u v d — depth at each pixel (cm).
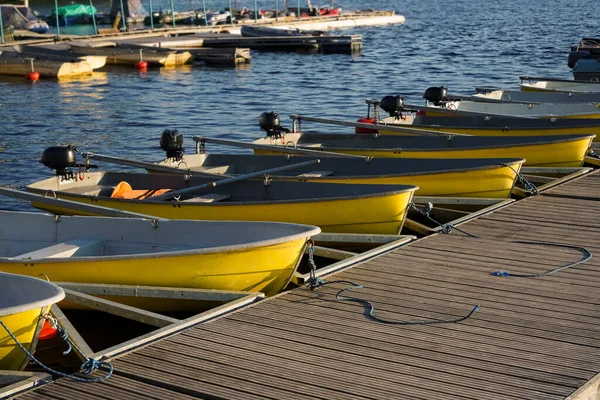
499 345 827
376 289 991
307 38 5166
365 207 1256
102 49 4559
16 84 3825
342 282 1017
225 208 1298
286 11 7444
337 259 1170
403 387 741
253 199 1423
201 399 728
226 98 3388
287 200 1270
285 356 808
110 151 2373
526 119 2008
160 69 4412
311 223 1280
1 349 823
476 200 1424
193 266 998
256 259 1001
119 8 7456
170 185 1489
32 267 1035
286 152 1655
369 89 3594
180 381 759
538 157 1680
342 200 1250
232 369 781
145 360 803
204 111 3067
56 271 1034
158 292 991
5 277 868
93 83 3856
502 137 1753
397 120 2092
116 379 768
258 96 3431
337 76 4031
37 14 7812
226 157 1670
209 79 3975
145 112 3047
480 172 1432
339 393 732
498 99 2383
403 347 825
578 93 2478
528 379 752
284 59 4816
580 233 1223
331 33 6462
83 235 1155
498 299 952
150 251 1116
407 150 1661
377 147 1858
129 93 3528
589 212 1343
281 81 3878
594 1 10888
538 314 906
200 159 1673
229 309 931
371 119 2144
